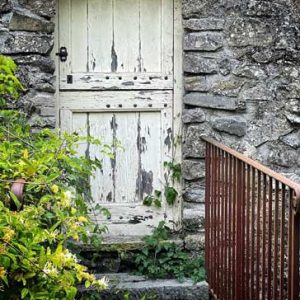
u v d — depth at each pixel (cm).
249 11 491
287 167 502
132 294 450
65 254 282
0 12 480
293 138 501
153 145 510
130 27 505
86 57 504
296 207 276
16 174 301
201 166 496
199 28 490
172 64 507
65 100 504
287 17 493
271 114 498
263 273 330
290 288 287
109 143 509
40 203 302
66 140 405
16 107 482
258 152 500
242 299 366
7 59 403
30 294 269
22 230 272
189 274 467
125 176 510
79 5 502
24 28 480
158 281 462
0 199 299
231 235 389
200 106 496
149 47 507
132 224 509
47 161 322
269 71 496
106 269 481
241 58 494
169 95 508
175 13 505
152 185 512
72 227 305
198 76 493
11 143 360
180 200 510
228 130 496
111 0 504
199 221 495
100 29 504
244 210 362
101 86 505
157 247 477
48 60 485
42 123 485
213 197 434
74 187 403
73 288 277
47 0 481
